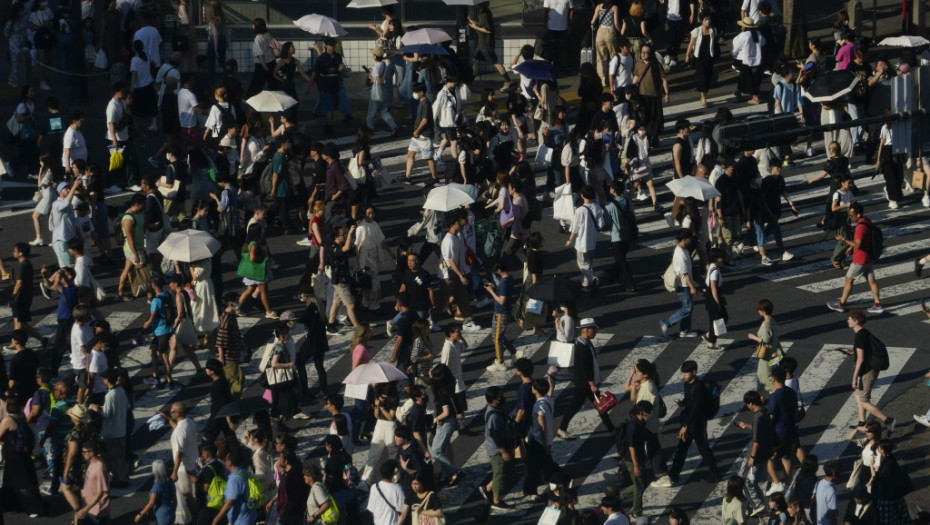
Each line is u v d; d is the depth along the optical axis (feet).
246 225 288.71
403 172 327.88
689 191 265.75
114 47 374.84
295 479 190.39
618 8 354.13
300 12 396.37
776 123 220.23
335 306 255.09
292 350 225.97
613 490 185.47
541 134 322.34
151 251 268.62
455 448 219.82
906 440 220.02
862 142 336.70
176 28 369.71
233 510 189.78
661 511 202.08
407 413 205.46
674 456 214.69
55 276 241.35
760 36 354.74
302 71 346.95
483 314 262.67
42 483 215.51
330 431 217.56
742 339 251.80
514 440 202.49
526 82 336.70
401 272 253.65
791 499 193.57
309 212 286.25
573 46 387.14
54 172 293.02
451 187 262.67
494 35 372.99
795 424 204.64
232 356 230.07
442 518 187.52
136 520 195.93
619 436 200.34
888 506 193.36
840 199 277.44
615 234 268.21
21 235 299.17
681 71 386.11
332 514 185.68
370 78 345.10
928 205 309.42
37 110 358.64
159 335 236.84
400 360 232.32
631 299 268.82
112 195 315.37
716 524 197.88
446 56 347.15
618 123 311.47
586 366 217.36
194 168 285.02
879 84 330.75
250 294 262.88
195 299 247.50
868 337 218.38
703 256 274.98
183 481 197.67
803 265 282.56
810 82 335.88
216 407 217.77
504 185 268.41
